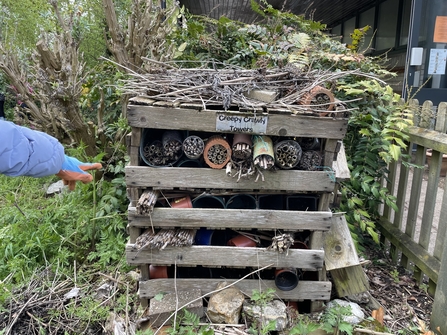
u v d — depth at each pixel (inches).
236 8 337.4
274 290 71.9
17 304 76.8
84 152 118.1
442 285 70.4
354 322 70.4
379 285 89.7
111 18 113.5
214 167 64.5
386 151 100.7
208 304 70.7
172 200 72.6
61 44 113.6
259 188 65.6
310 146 69.1
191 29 141.7
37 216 107.0
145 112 61.2
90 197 117.9
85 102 139.9
